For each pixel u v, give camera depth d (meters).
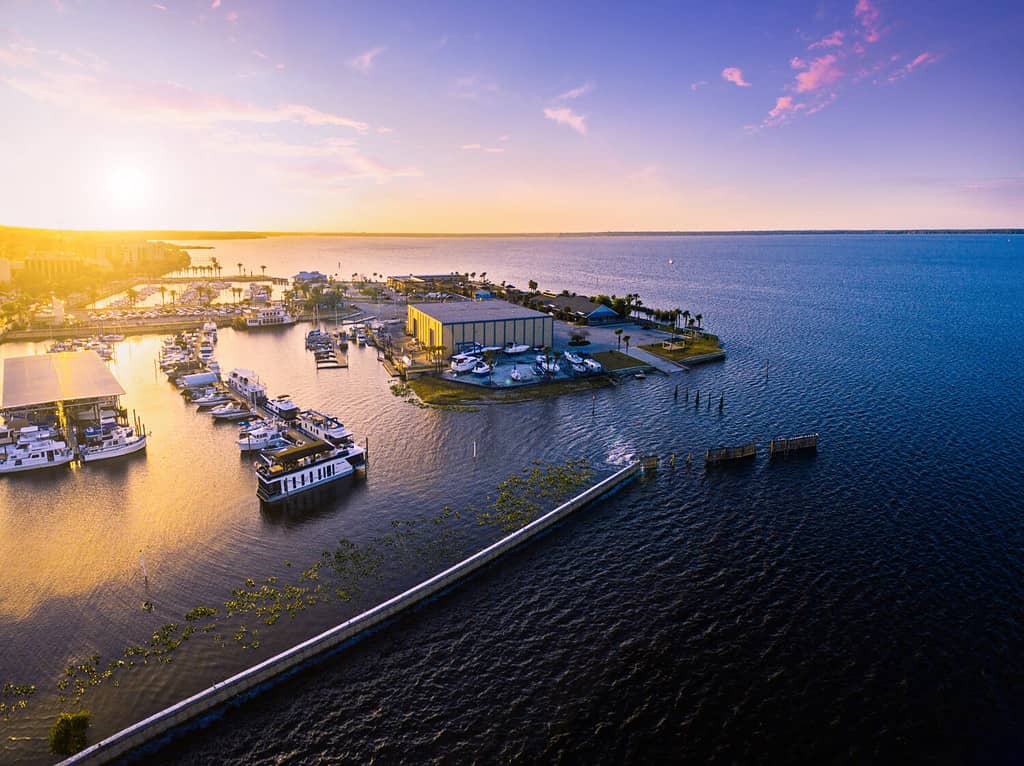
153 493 102.75
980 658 65.56
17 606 73.12
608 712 59.03
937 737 56.28
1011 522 93.12
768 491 104.31
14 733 55.75
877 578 79.56
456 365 175.88
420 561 82.75
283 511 96.50
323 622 70.56
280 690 61.44
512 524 92.38
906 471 111.75
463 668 64.44
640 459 113.19
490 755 54.38
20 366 154.38
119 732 55.16
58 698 59.81
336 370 184.88
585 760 54.00
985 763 53.69
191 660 64.62
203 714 58.47
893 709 59.34
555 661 65.44
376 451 120.50
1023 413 143.50
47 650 65.94
